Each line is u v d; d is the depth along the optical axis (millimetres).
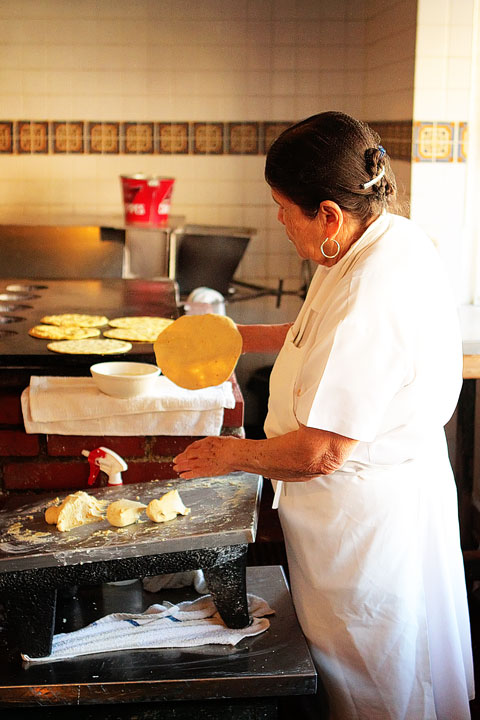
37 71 4215
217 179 4379
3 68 4207
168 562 1524
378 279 1449
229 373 1785
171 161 4352
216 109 4293
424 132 3148
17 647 1555
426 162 3174
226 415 2014
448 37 3074
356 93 4266
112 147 4324
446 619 1700
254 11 4184
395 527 1589
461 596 1763
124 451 1990
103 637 1628
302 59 4234
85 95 4258
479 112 3143
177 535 1508
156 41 4203
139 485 1764
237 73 4250
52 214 4375
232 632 1643
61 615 1771
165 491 1729
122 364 2029
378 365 1441
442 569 1677
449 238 3227
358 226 1509
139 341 2254
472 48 3080
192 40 4207
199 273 3934
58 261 3727
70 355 2090
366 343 1438
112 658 1583
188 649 1615
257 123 4316
